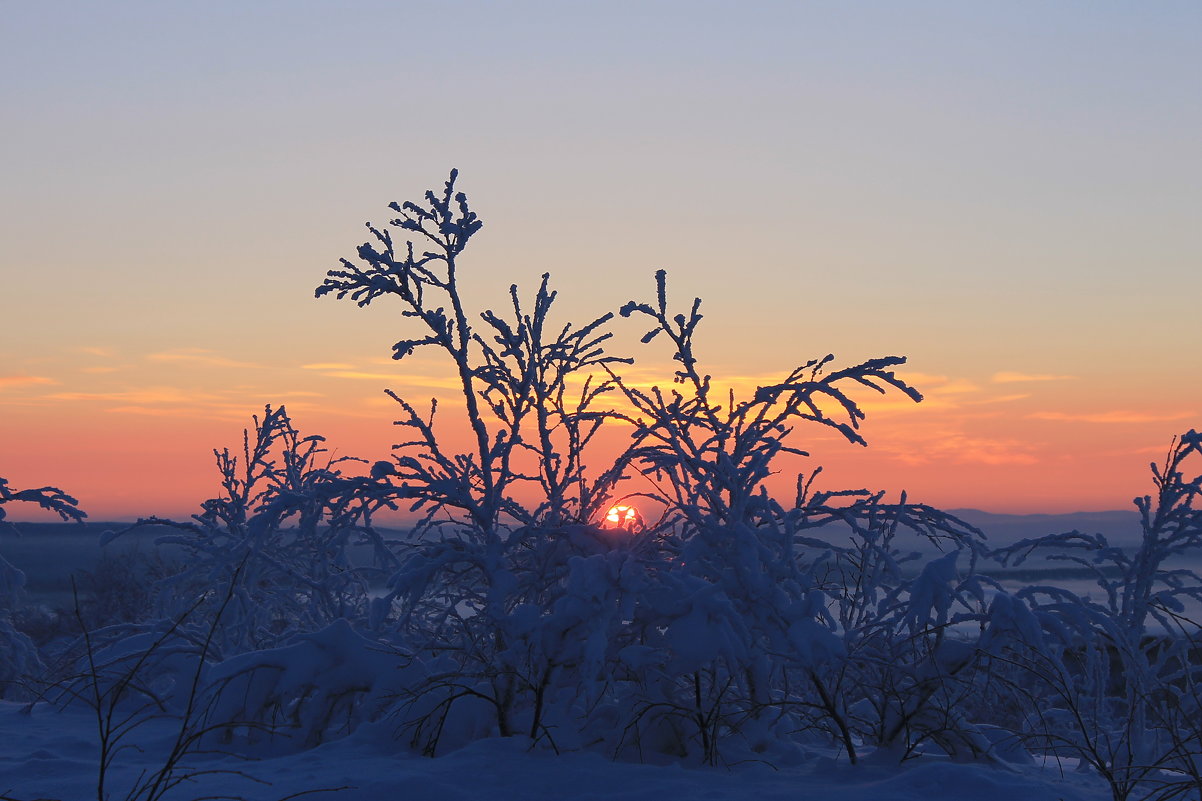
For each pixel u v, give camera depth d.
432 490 8.21
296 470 11.50
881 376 7.90
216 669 8.12
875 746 7.85
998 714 8.55
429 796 6.00
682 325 8.40
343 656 8.19
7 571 13.45
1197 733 6.49
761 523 8.20
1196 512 8.34
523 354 8.60
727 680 7.89
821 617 7.50
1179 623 7.70
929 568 7.51
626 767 6.68
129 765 7.14
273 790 6.08
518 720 7.64
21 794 6.09
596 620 7.39
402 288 8.27
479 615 7.95
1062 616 7.89
